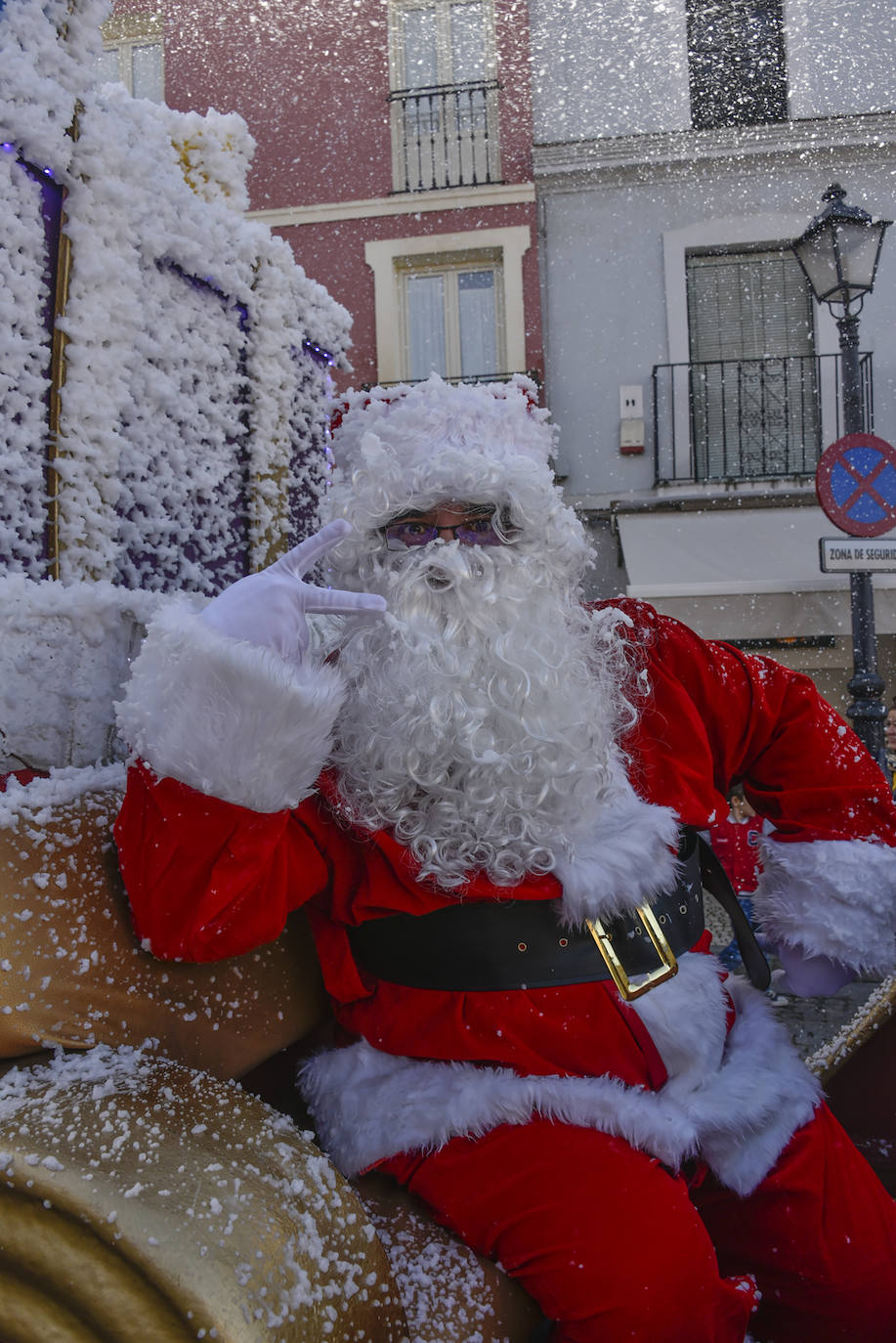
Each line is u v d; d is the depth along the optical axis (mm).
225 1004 1131
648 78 8094
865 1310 1165
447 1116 1092
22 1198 765
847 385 4824
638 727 1407
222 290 1923
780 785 1495
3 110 1271
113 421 1453
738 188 8047
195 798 1052
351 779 1256
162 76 8023
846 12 7891
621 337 8141
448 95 8234
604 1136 1088
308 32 8203
